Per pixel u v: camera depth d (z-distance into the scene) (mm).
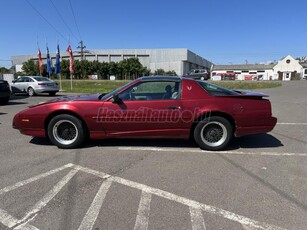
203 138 5195
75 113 5188
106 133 5266
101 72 78625
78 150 5234
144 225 2744
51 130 5305
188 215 2926
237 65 92438
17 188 3561
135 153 5043
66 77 76500
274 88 25422
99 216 2902
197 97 5102
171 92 5172
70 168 4281
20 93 18172
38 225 2744
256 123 5145
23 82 17859
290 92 20203
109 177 3928
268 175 4020
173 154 4996
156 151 5168
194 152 5113
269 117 5180
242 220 2834
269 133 6684
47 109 5270
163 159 4719
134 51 93125
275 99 14969
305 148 5410
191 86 5152
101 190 3506
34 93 17578
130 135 5227
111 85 33969
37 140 5969
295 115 9477
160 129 5160
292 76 71938
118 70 79000
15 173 4066
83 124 5273
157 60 91938
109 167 4328
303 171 4180
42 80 17734
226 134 5156
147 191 3482
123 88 5223
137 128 5172
